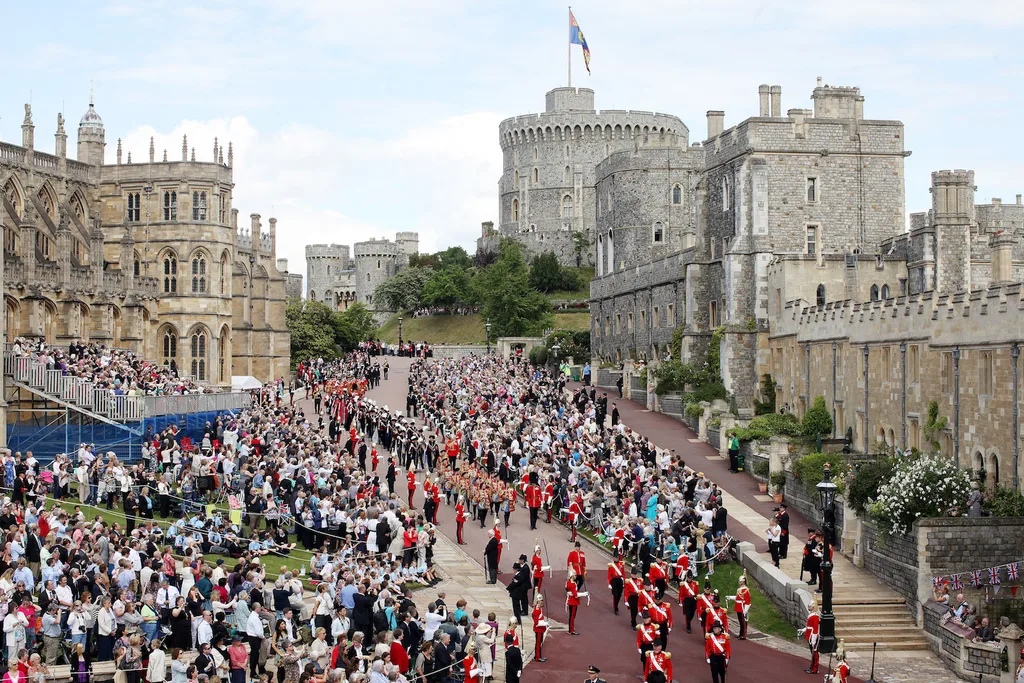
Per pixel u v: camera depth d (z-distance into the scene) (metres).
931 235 75.94
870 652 41.78
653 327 103.56
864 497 49.69
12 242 86.38
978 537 44.19
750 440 67.12
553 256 181.75
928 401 55.59
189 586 34.50
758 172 84.56
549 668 38.47
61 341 83.62
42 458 59.50
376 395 102.94
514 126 196.88
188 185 100.94
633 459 58.34
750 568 48.69
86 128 108.44
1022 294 46.81
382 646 30.84
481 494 57.06
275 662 32.84
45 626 31.55
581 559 44.38
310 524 45.16
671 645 41.44
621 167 126.62
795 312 75.94
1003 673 37.94
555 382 93.62
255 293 117.50
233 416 67.12
